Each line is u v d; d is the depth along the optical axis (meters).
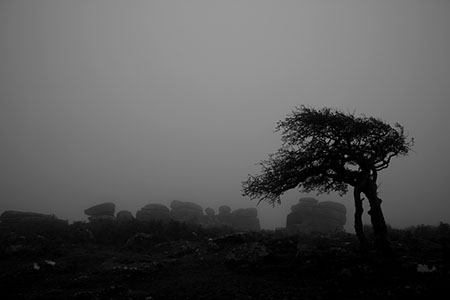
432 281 12.41
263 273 15.55
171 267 17.53
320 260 16.16
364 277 13.43
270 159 19.70
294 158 18.19
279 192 18.84
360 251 17.25
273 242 19.50
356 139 18.09
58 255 21.67
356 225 17.25
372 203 17.36
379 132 18.08
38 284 15.52
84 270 18.12
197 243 24.03
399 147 18.27
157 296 12.88
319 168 18.34
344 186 21.17
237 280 14.46
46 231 28.12
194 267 17.33
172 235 26.67
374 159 17.89
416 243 19.97
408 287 11.85
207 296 12.48
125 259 19.16
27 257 21.09
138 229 28.08
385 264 14.81
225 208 63.75
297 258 17.02
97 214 48.59
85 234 27.67
